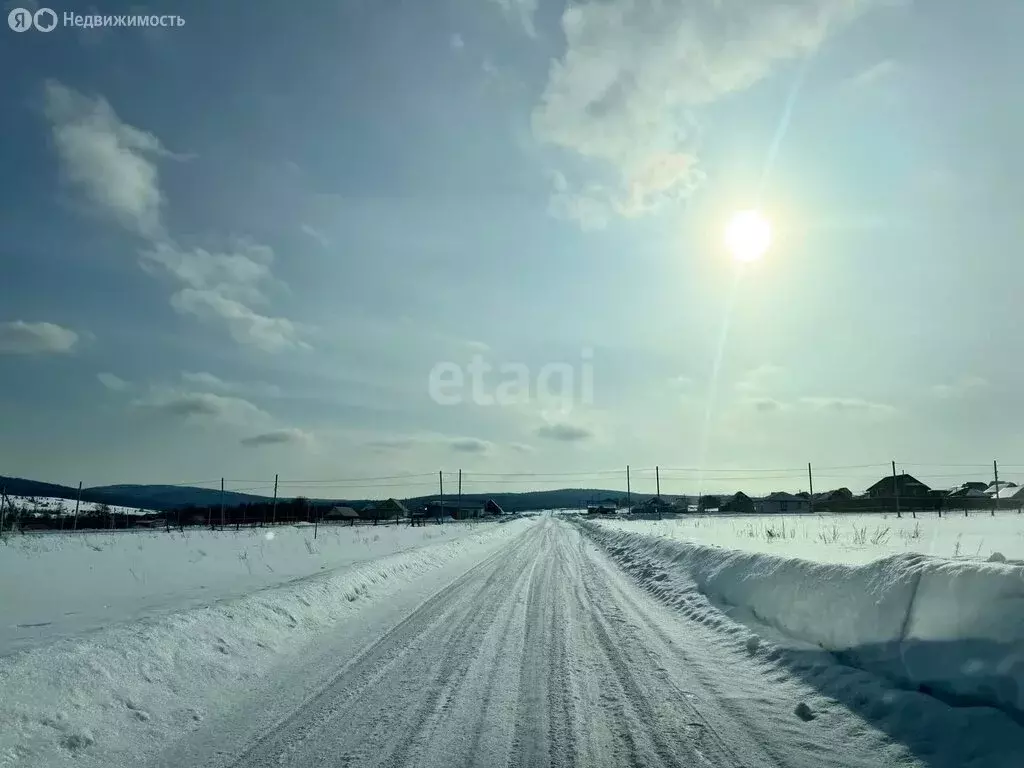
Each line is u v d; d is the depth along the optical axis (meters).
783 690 6.65
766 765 4.79
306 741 5.39
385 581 15.32
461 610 11.88
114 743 5.36
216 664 7.52
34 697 5.64
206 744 5.39
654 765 4.82
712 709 6.07
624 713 5.99
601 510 118.31
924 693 5.56
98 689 6.11
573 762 4.89
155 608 11.07
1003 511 63.78
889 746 5.03
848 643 6.88
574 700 6.40
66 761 4.96
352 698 6.56
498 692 6.70
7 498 52.12
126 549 27.44
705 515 87.06
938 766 4.59
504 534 43.00
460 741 5.34
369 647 8.91
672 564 16.19
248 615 9.46
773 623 8.70
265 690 6.91
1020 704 4.73
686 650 8.50
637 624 10.34
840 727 5.52
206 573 17.55
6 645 7.96
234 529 54.38
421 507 138.12
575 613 11.43
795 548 17.31
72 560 21.97
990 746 4.58
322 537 38.28
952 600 5.75
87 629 9.14
